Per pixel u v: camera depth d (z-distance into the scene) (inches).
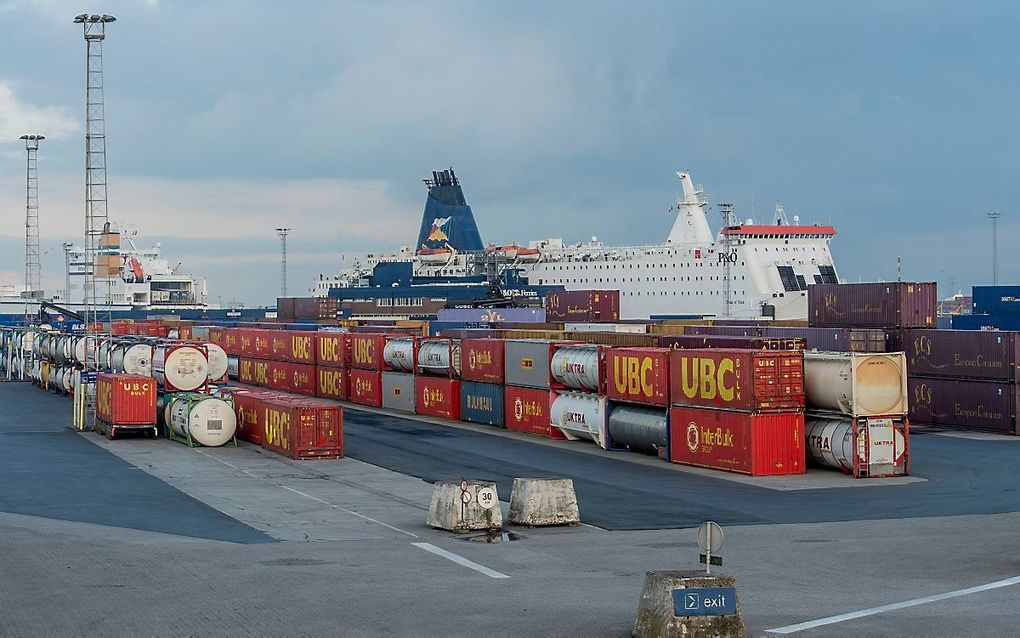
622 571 811.4
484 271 5007.4
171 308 6122.1
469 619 655.8
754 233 4303.6
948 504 1178.6
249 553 880.3
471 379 2080.5
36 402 2608.3
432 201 5570.9
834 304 2234.3
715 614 592.4
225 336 3238.2
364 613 670.5
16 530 984.9
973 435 1865.2
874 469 1387.8
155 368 1962.4
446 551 897.5
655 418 1572.3
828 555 880.3
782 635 622.5
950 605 701.3
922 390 2041.1
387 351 2374.5
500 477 1406.3
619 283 4645.7
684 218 4945.9
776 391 1400.1
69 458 1585.9
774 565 839.1
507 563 843.4
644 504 1181.1
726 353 1428.4
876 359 1390.3
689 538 968.9
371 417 2196.1
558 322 3267.7
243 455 1640.0
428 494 1266.0
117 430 1839.3
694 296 4421.8
